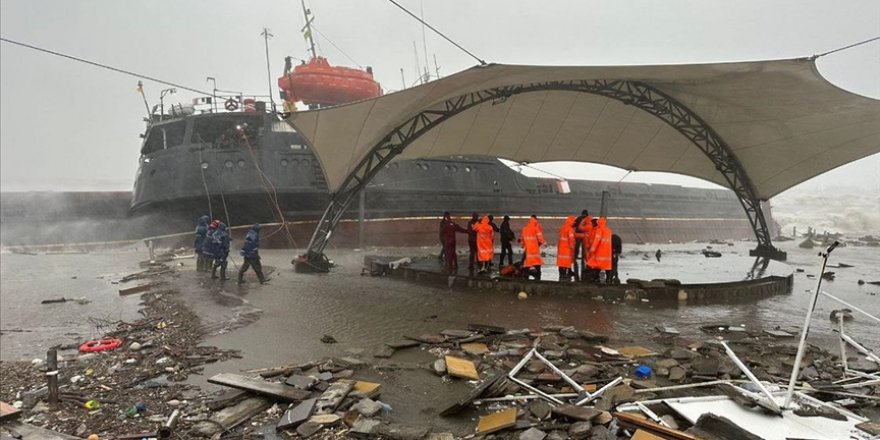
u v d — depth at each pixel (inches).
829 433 159.8
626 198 1544.0
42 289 529.0
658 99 652.7
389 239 1050.1
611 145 794.2
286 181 943.7
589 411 182.4
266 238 946.1
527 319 382.0
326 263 682.2
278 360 273.0
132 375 247.3
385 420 191.3
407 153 763.4
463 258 761.6
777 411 173.2
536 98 660.7
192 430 180.5
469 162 1189.7
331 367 254.4
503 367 258.2
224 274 571.5
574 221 524.1
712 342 311.1
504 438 172.2
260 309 412.2
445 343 307.1
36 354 294.7
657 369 246.2
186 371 252.5
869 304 484.1
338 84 1058.7
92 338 331.0
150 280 579.5
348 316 388.8
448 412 197.3
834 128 593.6
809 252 1298.0
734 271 671.8
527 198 1284.4
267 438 176.4
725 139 707.4
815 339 335.6
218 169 916.6
